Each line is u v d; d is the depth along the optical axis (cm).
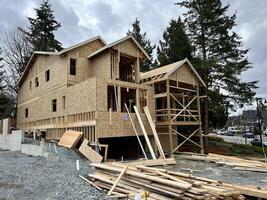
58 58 1991
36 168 1062
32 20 3650
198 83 2103
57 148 1484
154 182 676
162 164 1405
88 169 1074
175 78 1884
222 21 2386
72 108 1691
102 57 1872
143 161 1366
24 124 2627
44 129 2083
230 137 5059
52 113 1981
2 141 1912
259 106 2781
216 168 1355
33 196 707
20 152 1577
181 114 2045
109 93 1766
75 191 752
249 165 1343
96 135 1425
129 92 1888
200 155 1725
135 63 1944
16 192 742
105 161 1392
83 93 1586
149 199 638
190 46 2498
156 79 1856
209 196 563
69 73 1839
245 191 700
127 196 688
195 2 2441
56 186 800
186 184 594
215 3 2389
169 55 2666
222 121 2581
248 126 5825
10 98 3328
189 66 1997
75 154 1424
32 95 2452
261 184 978
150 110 1789
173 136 2044
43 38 3672
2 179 878
